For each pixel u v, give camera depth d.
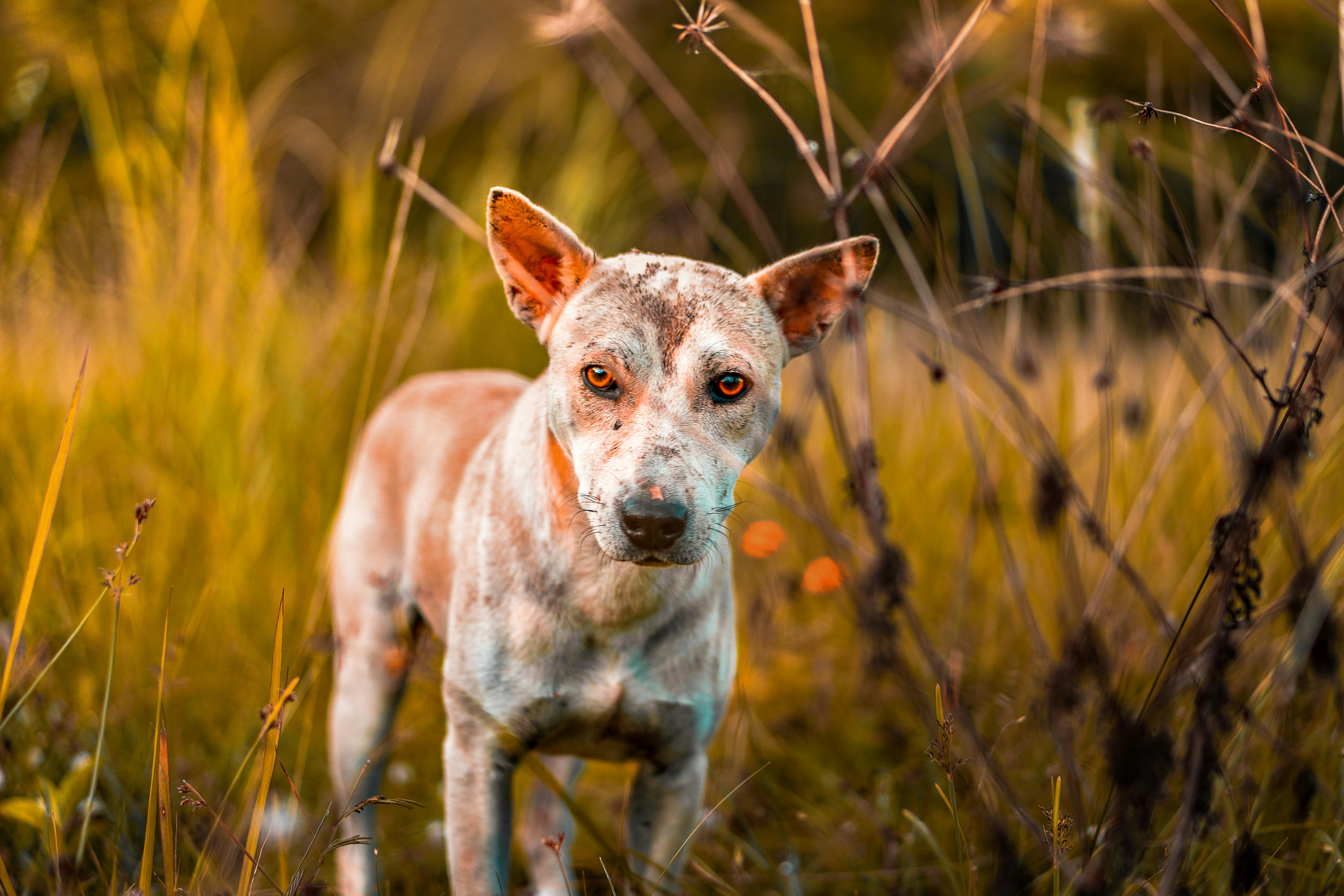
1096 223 3.82
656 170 5.11
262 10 10.23
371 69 5.86
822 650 4.24
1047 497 2.85
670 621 2.62
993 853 2.86
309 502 4.39
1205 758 2.16
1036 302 3.74
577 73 8.76
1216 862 2.63
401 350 3.75
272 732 2.29
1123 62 9.49
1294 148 2.35
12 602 3.89
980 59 8.90
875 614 2.65
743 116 9.48
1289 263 3.40
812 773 3.61
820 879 3.03
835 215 2.87
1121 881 2.31
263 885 2.87
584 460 2.39
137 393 4.52
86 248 5.45
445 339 4.84
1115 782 2.26
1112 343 4.39
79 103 5.30
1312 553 3.43
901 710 3.86
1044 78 9.38
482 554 2.71
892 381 5.48
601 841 2.35
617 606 2.55
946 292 3.71
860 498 2.78
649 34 9.89
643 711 2.65
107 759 2.96
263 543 4.24
